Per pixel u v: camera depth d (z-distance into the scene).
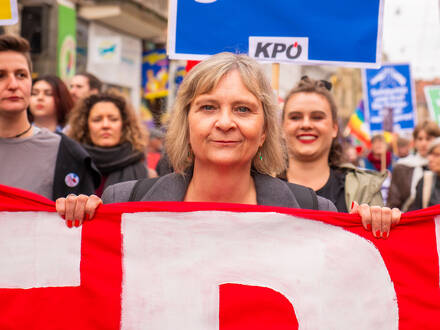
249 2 2.76
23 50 2.56
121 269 1.89
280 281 1.87
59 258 1.91
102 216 1.91
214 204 1.88
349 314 1.86
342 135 3.10
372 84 7.88
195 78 1.76
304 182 2.92
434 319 1.86
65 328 1.88
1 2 2.53
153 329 1.85
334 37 2.77
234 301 1.86
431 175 3.95
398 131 7.88
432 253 1.87
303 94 2.89
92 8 13.21
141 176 3.68
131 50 15.61
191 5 2.77
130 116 3.78
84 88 5.05
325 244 1.89
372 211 1.84
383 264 1.88
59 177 2.68
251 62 1.79
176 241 1.90
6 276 1.91
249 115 1.76
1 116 2.60
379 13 2.77
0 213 1.93
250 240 1.90
